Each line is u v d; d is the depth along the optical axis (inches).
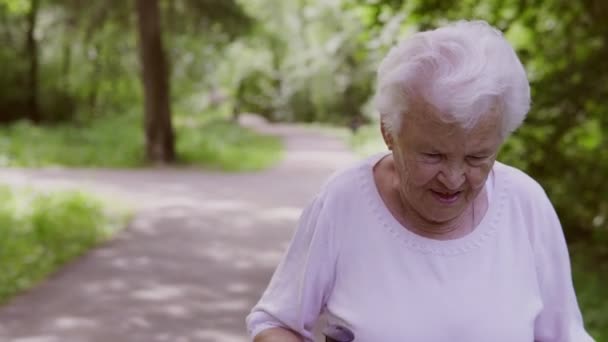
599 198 369.1
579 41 358.9
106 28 1035.9
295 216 527.8
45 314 278.2
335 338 66.9
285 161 1018.1
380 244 70.6
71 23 1082.7
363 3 341.7
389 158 73.2
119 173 810.2
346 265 71.6
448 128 60.8
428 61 61.4
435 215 66.0
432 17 345.4
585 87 348.5
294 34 1851.6
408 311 69.0
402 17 345.1
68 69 1311.5
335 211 72.1
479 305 69.1
